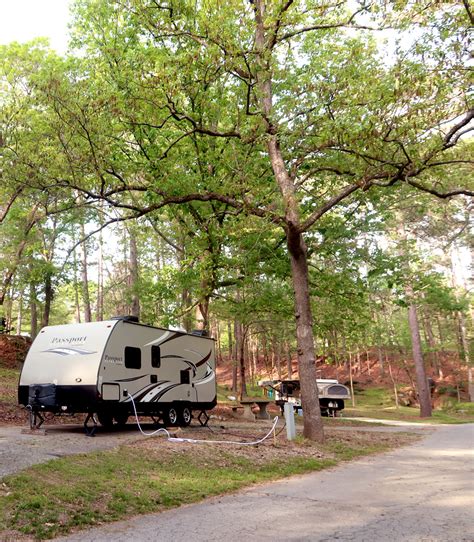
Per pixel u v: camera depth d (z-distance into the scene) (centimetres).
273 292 1917
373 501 659
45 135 1423
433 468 932
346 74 1126
